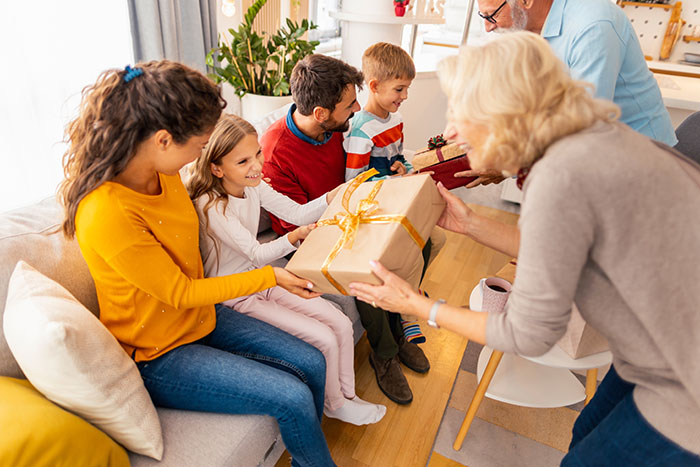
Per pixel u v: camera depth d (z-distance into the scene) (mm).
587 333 1183
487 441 1558
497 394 1499
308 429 1103
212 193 1300
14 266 1060
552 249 663
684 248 652
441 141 1672
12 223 1149
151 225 1045
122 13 2340
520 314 737
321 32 3723
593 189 635
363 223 1036
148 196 1036
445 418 1630
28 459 783
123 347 1112
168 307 1115
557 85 677
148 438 971
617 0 4062
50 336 836
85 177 963
